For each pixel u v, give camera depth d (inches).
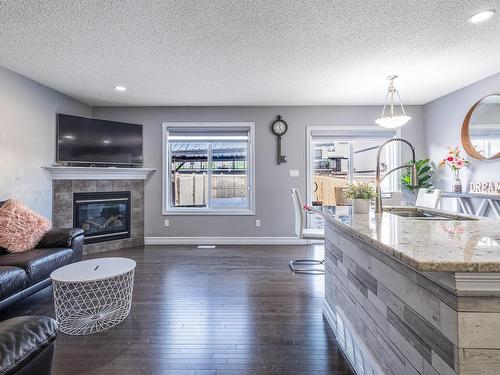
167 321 86.8
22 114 135.9
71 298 99.9
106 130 174.2
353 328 66.4
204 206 200.7
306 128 189.5
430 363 38.1
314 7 84.9
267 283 117.9
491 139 139.0
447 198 168.1
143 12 86.9
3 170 126.2
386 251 40.4
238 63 124.0
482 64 125.7
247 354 71.2
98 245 169.5
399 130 189.9
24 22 92.0
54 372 63.9
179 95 167.5
